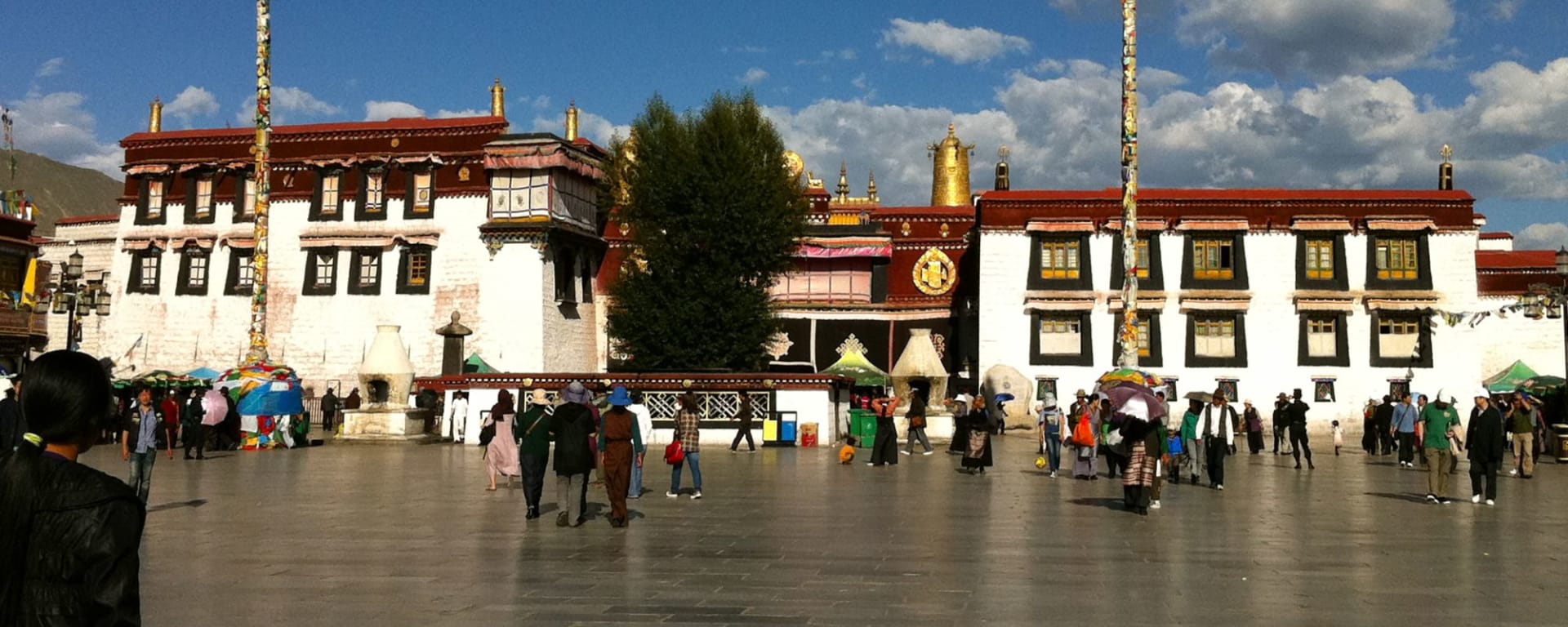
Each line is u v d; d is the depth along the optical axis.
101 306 37.28
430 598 10.52
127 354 52.53
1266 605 10.31
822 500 19.55
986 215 48.44
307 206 51.19
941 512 17.78
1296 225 47.09
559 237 49.16
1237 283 47.41
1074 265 47.97
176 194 53.09
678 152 43.16
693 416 20.03
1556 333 51.50
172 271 52.66
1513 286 52.16
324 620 9.55
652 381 37.59
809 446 37.03
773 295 52.62
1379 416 35.94
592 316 52.88
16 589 4.20
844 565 12.41
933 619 9.63
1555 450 33.47
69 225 58.66
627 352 43.78
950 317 51.81
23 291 52.94
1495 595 10.88
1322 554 13.45
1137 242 47.75
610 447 15.56
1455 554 13.59
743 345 42.09
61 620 4.16
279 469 26.92
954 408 41.06
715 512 17.67
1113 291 47.47
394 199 50.41
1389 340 46.91
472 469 26.70
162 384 43.12
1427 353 46.44
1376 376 46.59
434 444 38.78
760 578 11.56
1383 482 24.47
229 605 10.19
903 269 53.03
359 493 20.56
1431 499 20.14
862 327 52.28
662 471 26.66
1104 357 47.16
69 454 4.55
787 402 37.44
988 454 26.05
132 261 53.16
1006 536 14.95
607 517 16.84
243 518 16.67
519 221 48.59
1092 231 47.59
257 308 36.34
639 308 42.47
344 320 50.16
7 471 4.31
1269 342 47.03
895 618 9.66
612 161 53.53
